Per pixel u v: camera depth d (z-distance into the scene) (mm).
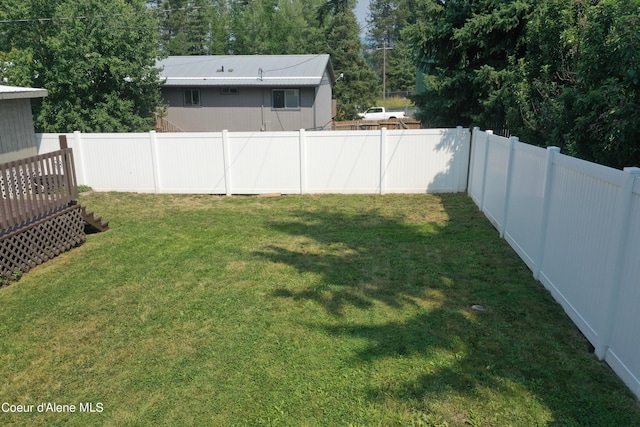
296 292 6125
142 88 17922
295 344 4809
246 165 12477
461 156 12180
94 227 9227
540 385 3988
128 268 7230
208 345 4867
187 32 53750
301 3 55906
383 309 5539
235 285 6426
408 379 4141
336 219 9977
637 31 5773
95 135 12586
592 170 4570
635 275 3781
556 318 5184
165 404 3973
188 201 11938
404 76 60562
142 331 5219
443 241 8180
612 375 4090
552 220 5793
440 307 5543
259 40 48938
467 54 13297
